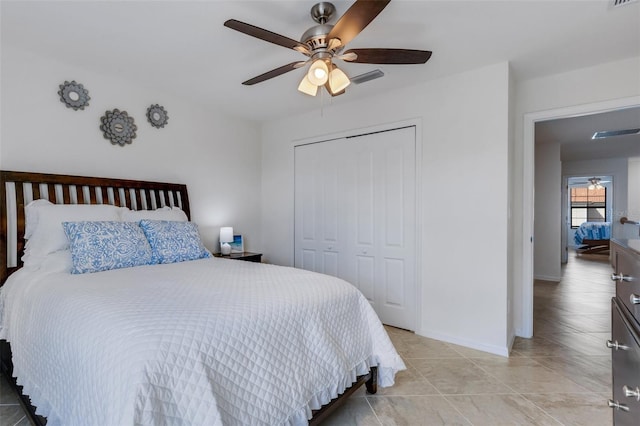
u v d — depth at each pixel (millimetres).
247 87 3203
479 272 2785
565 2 1892
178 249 2674
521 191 3076
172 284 1808
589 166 7332
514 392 2135
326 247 3869
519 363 2537
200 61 2654
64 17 2045
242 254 3803
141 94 3174
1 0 1870
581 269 6660
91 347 1221
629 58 2592
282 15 2023
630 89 2598
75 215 2430
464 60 2621
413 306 3205
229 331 1322
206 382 1155
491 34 2236
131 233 2463
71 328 1363
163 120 3338
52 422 1353
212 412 1119
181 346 1170
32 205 2398
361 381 1956
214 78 2986
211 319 1323
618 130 4574
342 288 2004
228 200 4031
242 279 1979
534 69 2793
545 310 3906
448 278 2955
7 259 2359
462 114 2861
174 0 1883
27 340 1687
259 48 2445
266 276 2076
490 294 2734
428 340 3004
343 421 1846
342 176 3721
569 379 2297
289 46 1840
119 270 2211
